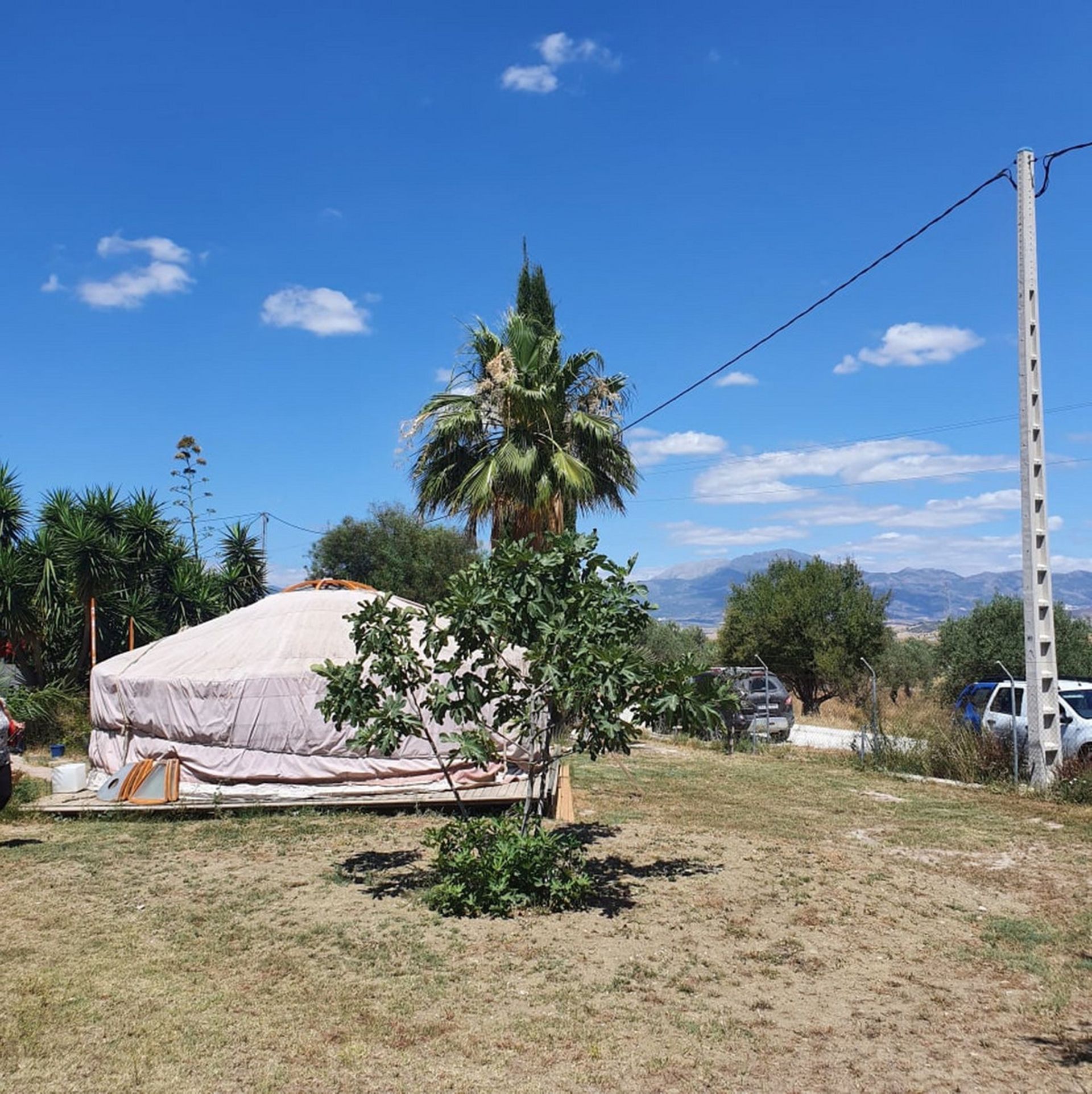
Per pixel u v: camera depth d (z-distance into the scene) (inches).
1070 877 327.6
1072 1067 181.8
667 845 367.6
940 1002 214.2
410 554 1286.9
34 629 813.2
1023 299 534.0
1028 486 529.0
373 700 294.5
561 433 645.9
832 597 1145.4
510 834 288.2
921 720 663.1
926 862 348.8
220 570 1063.0
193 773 449.4
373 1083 169.9
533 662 288.8
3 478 896.9
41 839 370.6
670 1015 203.6
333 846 358.6
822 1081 175.0
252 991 211.6
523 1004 207.8
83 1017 193.5
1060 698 601.9
